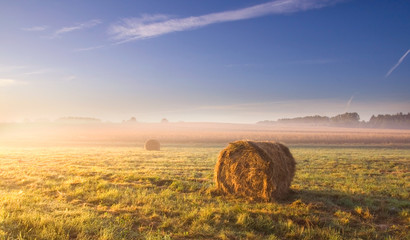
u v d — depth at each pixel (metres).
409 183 11.83
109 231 5.59
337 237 6.06
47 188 9.52
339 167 16.42
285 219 7.22
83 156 20.86
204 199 9.05
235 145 9.73
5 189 9.38
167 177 12.10
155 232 5.93
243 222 6.78
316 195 9.67
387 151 29.86
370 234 6.39
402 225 7.02
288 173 9.91
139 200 8.19
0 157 19.77
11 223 5.48
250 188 9.33
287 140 50.06
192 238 5.80
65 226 5.61
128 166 15.71
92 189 9.49
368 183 11.77
